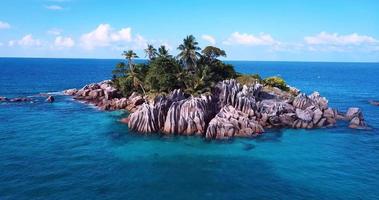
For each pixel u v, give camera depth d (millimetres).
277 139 75062
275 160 61969
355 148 69938
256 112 85000
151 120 77812
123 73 114625
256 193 48156
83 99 124062
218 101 85375
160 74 92438
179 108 77438
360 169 58062
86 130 80875
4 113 98875
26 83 184750
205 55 106062
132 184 50531
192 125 76375
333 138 77062
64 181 50875
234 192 48438
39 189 47875
